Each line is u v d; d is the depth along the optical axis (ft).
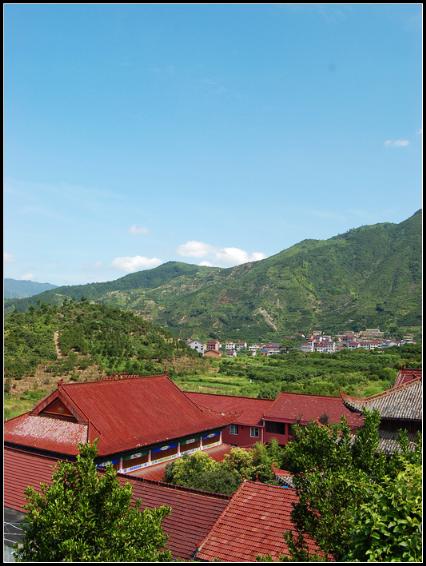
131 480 69.21
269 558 39.60
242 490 60.85
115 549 34.91
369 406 78.38
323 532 36.96
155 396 123.75
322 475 40.70
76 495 36.99
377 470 42.32
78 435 99.86
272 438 152.56
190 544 56.39
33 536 35.53
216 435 133.28
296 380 299.99
